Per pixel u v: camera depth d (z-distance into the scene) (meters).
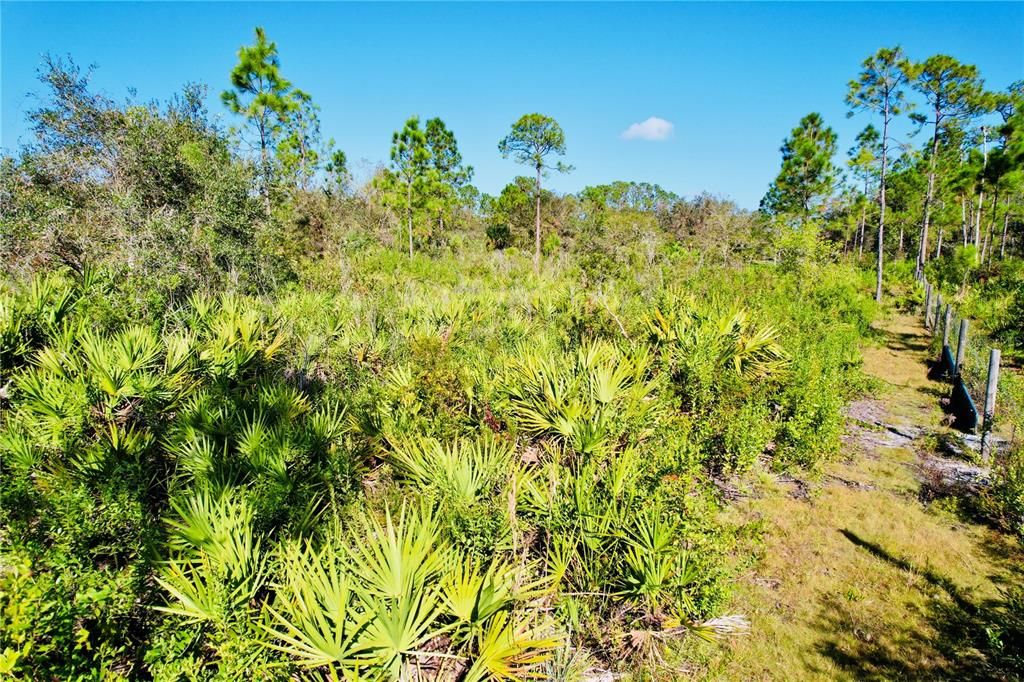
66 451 4.66
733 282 17.56
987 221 33.22
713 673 3.68
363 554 3.46
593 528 3.95
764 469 6.61
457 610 3.07
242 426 5.28
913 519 5.53
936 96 23.30
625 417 5.21
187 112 14.75
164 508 4.73
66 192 11.91
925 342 14.00
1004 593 4.27
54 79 12.20
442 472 4.21
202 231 13.10
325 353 8.68
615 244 21.86
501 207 37.69
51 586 2.83
